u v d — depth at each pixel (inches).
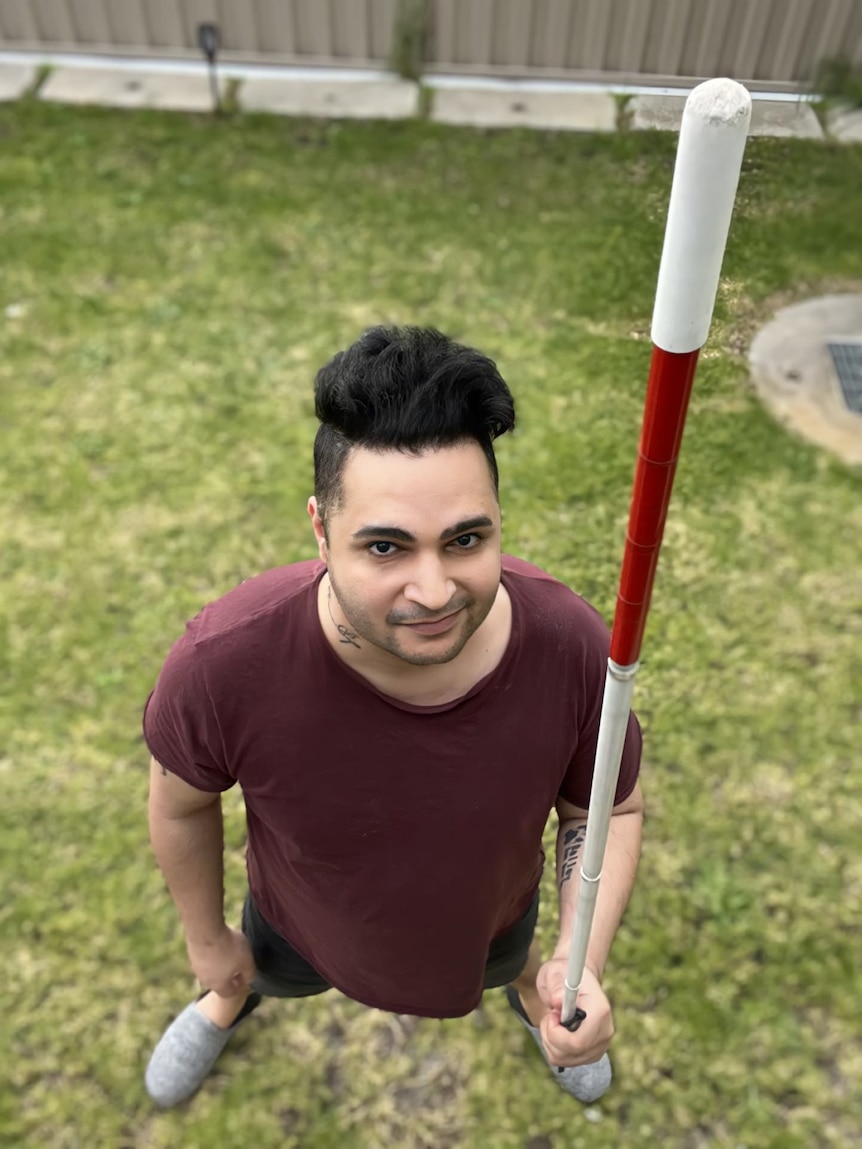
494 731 50.9
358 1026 96.3
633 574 37.6
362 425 40.4
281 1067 94.0
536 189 195.0
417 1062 94.4
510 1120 91.4
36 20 226.4
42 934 101.0
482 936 60.8
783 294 152.9
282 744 50.8
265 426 150.9
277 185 197.5
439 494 40.5
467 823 53.2
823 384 148.9
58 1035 95.0
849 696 119.0
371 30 221.6
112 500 140.6
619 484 130.8
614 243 124.6
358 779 51.5
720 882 104.9
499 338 161.6
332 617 47.9
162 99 221.0
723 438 130.1
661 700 117.2
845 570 130.4
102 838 107.3
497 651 49.9
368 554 41.9
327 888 57.4
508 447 139.6
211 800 59.1
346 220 188.7
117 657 122.9
